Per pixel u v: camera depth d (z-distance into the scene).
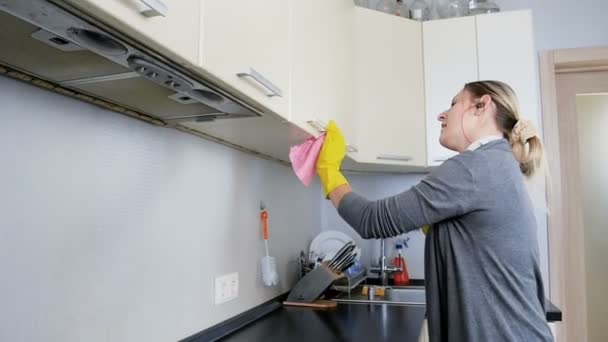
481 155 1.01
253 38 0.92
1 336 0.76
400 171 2.59
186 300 1.28
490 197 0.98
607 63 2.47
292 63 1.15
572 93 2.57
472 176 0.99
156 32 0.61
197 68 0.72
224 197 1.51
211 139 1.41
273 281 1.75
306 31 1.26
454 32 2.26
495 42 2.20
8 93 0.79
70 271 0.90
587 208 2.51
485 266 0.99
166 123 1.18
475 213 1.00
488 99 1.18
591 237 2.50
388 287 2.29
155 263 1.15
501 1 2.59
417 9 2.46
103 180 0.99
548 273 2.39
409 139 2.19
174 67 0.73
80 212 0.93
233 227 1.57
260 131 1.28
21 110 0.81
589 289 2.46
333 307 1.84
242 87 0.86
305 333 1.43
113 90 0.90
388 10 2.45
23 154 0.81
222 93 0.88
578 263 2.47
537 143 1.20
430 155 2.23
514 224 0.99
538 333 0.98
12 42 0.66
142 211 1.11
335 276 1.88
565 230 2.49
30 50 0.69
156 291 1.15
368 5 2.50
